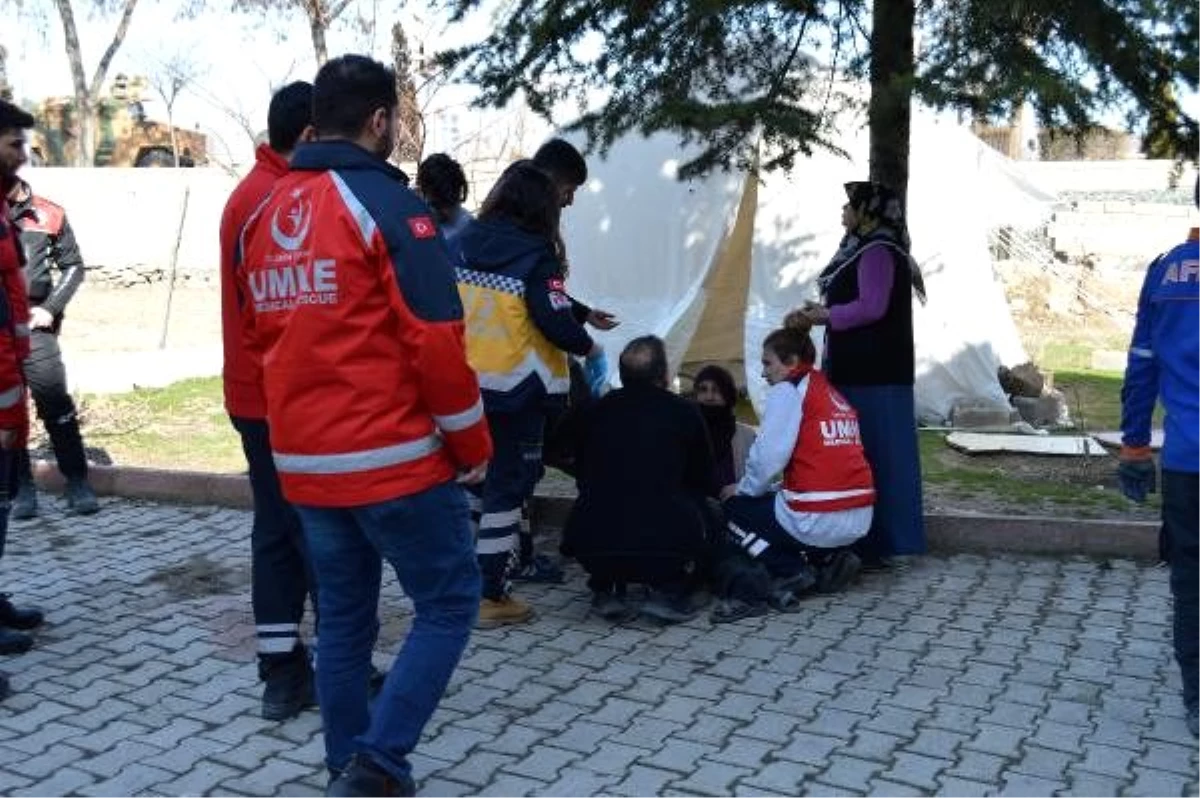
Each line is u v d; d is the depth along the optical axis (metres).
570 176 5.27
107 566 6.00
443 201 5.46
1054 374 13.37
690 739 4.05
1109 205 21.25
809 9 5.81
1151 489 4.44
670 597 5.22
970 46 4.99
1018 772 3.83
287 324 3.21
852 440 5.49
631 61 5.86
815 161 9.83
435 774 3.79
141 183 22.44
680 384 10.97
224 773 3.80
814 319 5.61
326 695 3.42
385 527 3.23
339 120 3.27
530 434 5.09
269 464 4.04
